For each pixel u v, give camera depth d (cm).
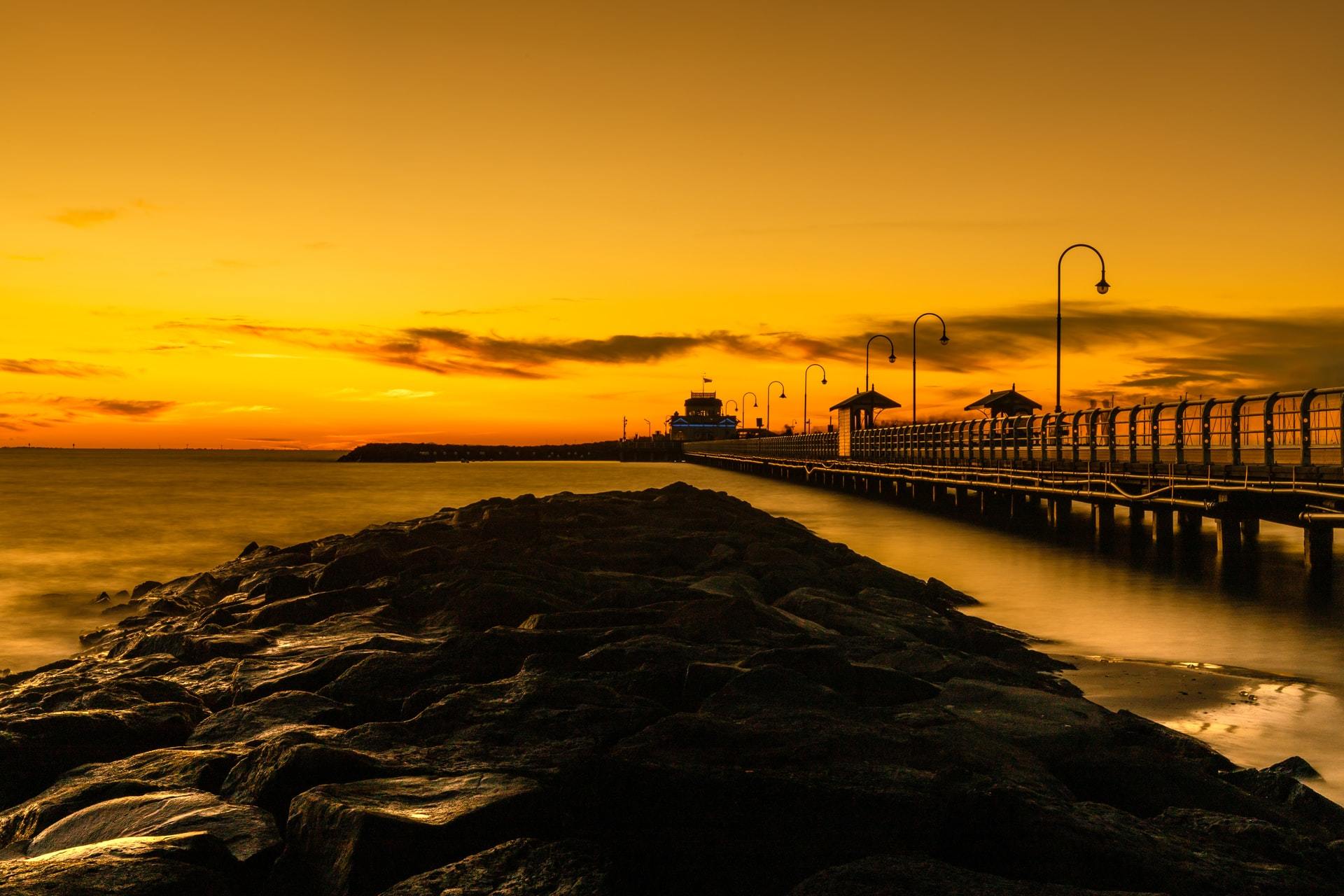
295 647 1440
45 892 539
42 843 729
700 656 1136
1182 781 816
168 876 570
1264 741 1226
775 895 654
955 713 1044
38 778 895
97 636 2161
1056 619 2208
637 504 3359
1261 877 617
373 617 1611
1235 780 922
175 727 1006
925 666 1339
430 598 1703
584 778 717
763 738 784
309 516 6025
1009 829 648
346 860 641
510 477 14162
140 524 5397
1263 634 2008
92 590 2994
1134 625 2119
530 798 709
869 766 736
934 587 2398
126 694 1120
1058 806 681
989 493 5044
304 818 687
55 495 8344
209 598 2369
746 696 923
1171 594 2572
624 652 1131
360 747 865
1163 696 1459
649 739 768
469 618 1545
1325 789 1026
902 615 1858
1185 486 2992
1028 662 1675
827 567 2388
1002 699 1120
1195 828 726
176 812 736
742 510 3503
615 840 686
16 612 2580
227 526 5312
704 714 882
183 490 9388
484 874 616
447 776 788
